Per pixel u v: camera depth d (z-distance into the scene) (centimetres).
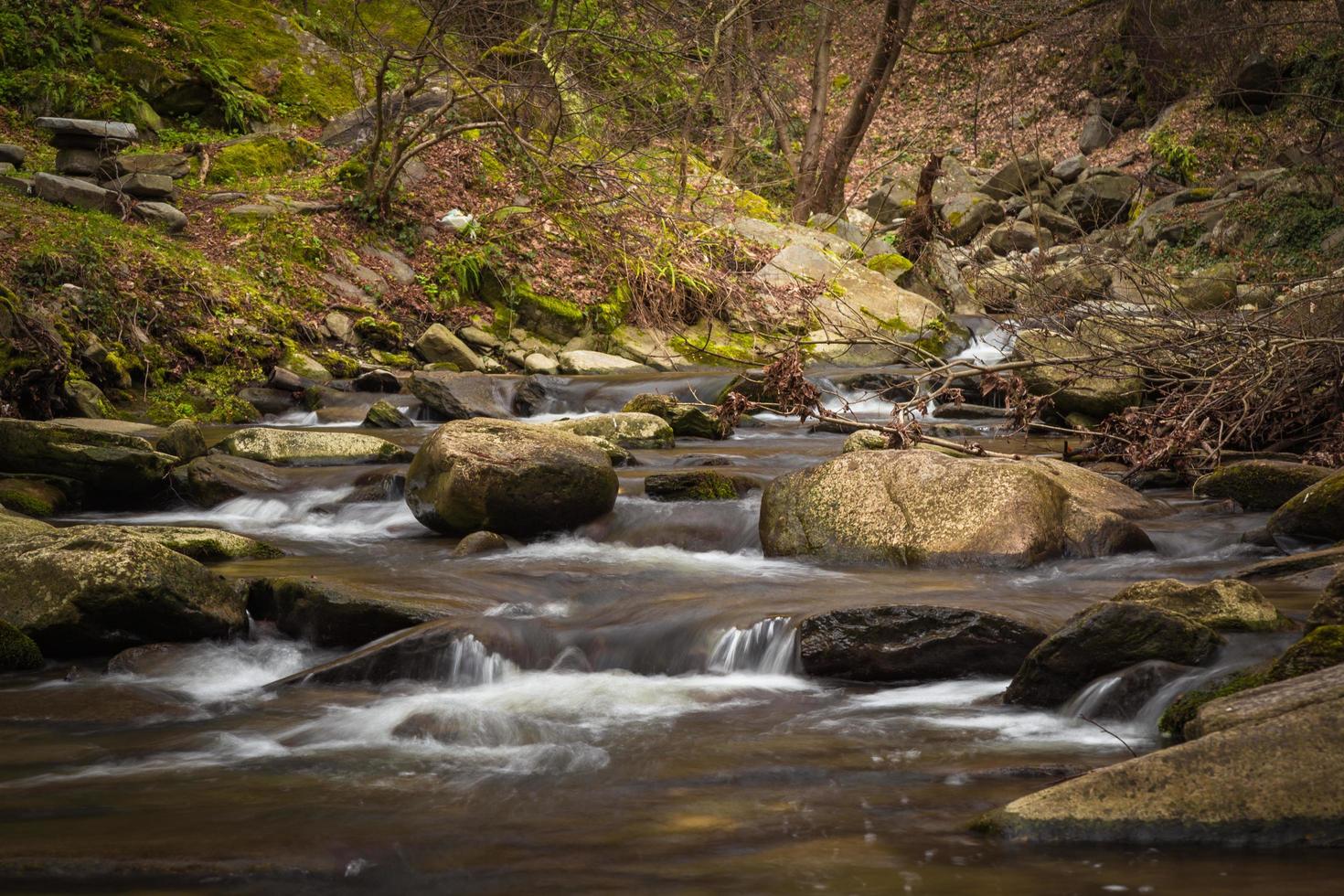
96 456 817
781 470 915
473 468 716
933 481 657
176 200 1559
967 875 275
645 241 1638
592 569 639
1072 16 2250
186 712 441
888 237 2148
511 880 279
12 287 1216
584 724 420
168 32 1819
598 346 1595
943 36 2936
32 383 1038
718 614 521
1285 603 498
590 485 734
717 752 382
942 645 471
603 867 287
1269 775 297
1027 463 750
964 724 412
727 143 2158
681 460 947
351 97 1925
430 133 1769
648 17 1608
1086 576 593
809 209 2202
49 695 462
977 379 1277
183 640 525
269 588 565
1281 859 278
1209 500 783
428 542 725
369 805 336
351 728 418
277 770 371
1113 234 2033
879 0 2359
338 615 530
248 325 1363
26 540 536
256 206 1574
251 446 936
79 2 1805
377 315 1501
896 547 636
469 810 331
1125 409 919
